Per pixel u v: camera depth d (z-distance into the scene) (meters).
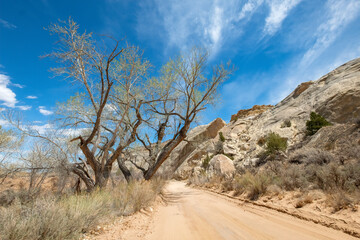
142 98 11.38
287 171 8.00
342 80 23.28
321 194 5.30
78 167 9.71
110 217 5.07
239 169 14.74
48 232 2.84
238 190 9.42
